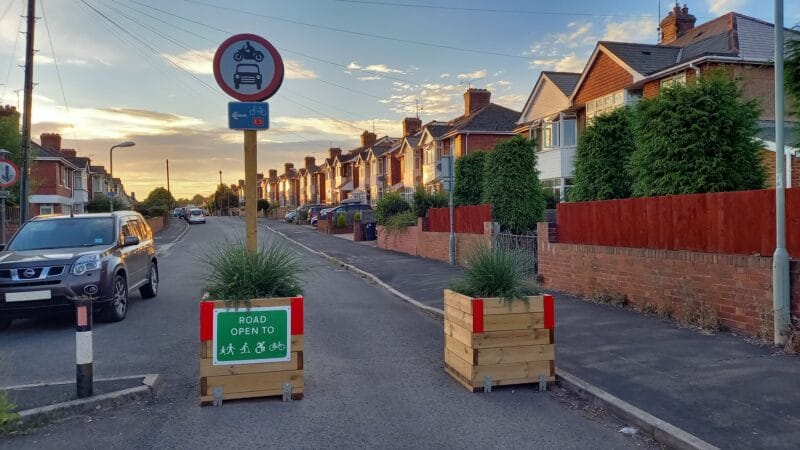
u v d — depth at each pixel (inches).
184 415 219.0
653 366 259.0
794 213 283.3
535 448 187.2
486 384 243.6
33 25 773.9
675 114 391.2
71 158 2224.4
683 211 350.3
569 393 241.9
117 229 432.1
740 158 385.4
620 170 545.6
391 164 2148.1
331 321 400.8
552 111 1111.0
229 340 230.4
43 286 358.6
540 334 248.4
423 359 300.2
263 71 281.7
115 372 276.1
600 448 187.2
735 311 308.7
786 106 446.9
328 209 1812.3
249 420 212.8
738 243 313.0
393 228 974.4
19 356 310.0
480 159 843.4
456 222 743.7
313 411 221.9
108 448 189.3
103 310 389.4
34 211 1732.3
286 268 245.9
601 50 910.4
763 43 775.1
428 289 539.5
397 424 208.1
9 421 204.1
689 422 194.7
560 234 486.3
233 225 2245.3
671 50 892.6
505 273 249.4
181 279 649.6
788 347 268.7
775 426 189.8
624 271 398.9
